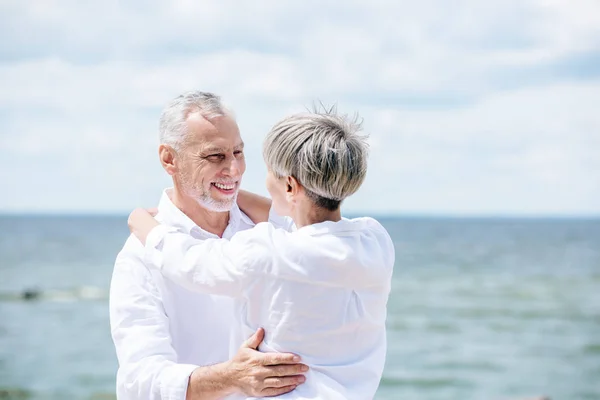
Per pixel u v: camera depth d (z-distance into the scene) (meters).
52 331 22.31
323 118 2.37
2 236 85.19
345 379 2.32
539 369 17.05
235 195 2.82
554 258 50.59
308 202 2.37
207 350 2.74
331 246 2.30
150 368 2.48
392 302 29.06
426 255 53.66
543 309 26.77
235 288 2.37
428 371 16.95
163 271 2.53
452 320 24.56
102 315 25.52
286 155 2.34
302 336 2.29
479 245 68.12
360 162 2.35
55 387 15.07
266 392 2.28
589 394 14.69
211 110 2.76
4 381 15.62
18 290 32.94
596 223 189.50
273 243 2.31
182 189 2.82
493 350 19.42
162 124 2.82
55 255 53.16
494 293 31.55
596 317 24.78
